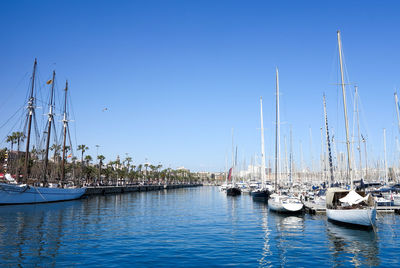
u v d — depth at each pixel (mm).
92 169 126000
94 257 19984
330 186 57562
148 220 37812
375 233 28297
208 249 22406
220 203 66812
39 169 73688
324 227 32062
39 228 30797
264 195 68375
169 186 187250
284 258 20078
